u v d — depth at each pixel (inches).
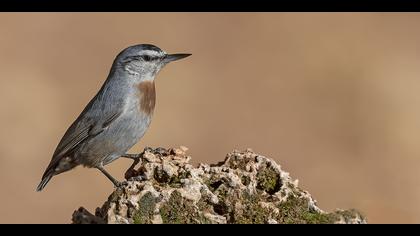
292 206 413.1
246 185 427.2
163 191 407.5
